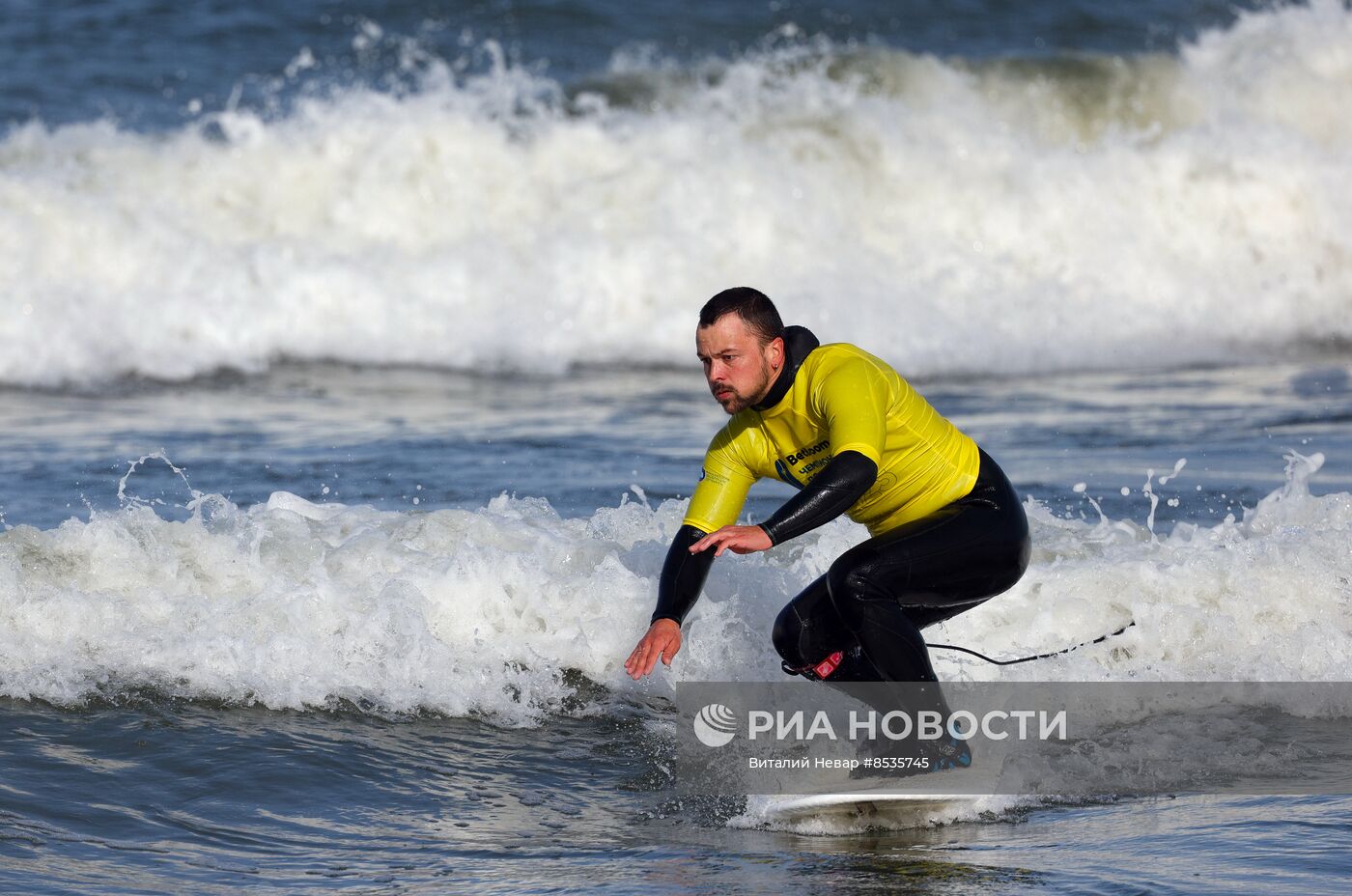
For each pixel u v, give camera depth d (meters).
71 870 13.35
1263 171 56.44
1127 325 52.88
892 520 16.16
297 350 47.88
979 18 77.00
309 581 20.38
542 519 24.03
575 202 52.56
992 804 15.55
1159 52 73.56
